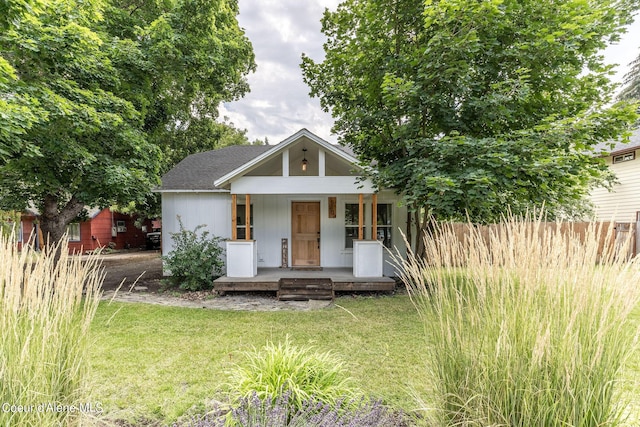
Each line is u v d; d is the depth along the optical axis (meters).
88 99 6.34
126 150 7.64
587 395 1.59
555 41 4.84
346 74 7.42
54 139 6.16
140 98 7.96
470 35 4.68
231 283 6.86
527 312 1.79
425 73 5.26
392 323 4.83
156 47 7.66
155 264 11.96
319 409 2.04
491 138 4.90
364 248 7.27
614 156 12.22
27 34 5.43
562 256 1.77
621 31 5.18
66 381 2.01
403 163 5.94
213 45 9.03
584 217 10.49
